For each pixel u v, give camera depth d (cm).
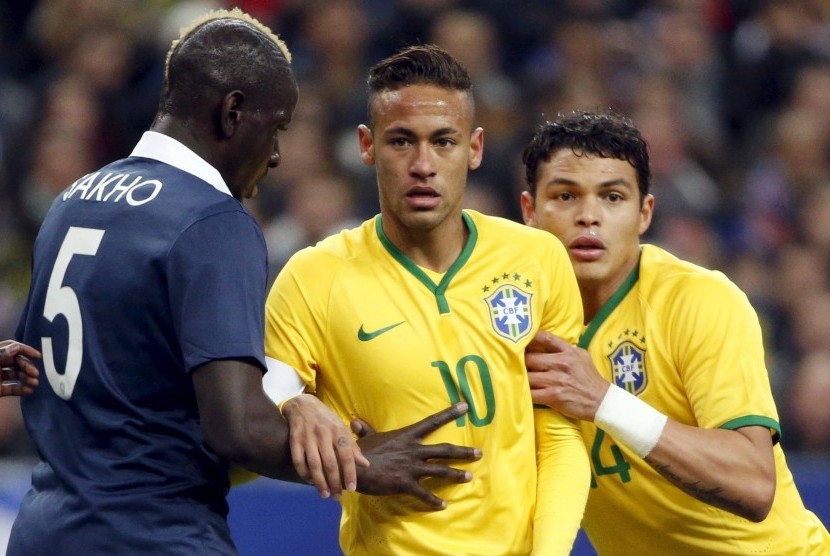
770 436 1445
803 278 2911
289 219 2867
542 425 1400
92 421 1236
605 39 3278
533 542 1323
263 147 1309
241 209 1255
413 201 1315
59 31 3328
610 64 3253
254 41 1302
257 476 1424
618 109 3134
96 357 1234
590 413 1384
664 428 1398
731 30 3566
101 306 1234
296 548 2145
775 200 3178
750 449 1419
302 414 1243
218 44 1289
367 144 1391
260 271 1238
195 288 1206
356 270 1362
